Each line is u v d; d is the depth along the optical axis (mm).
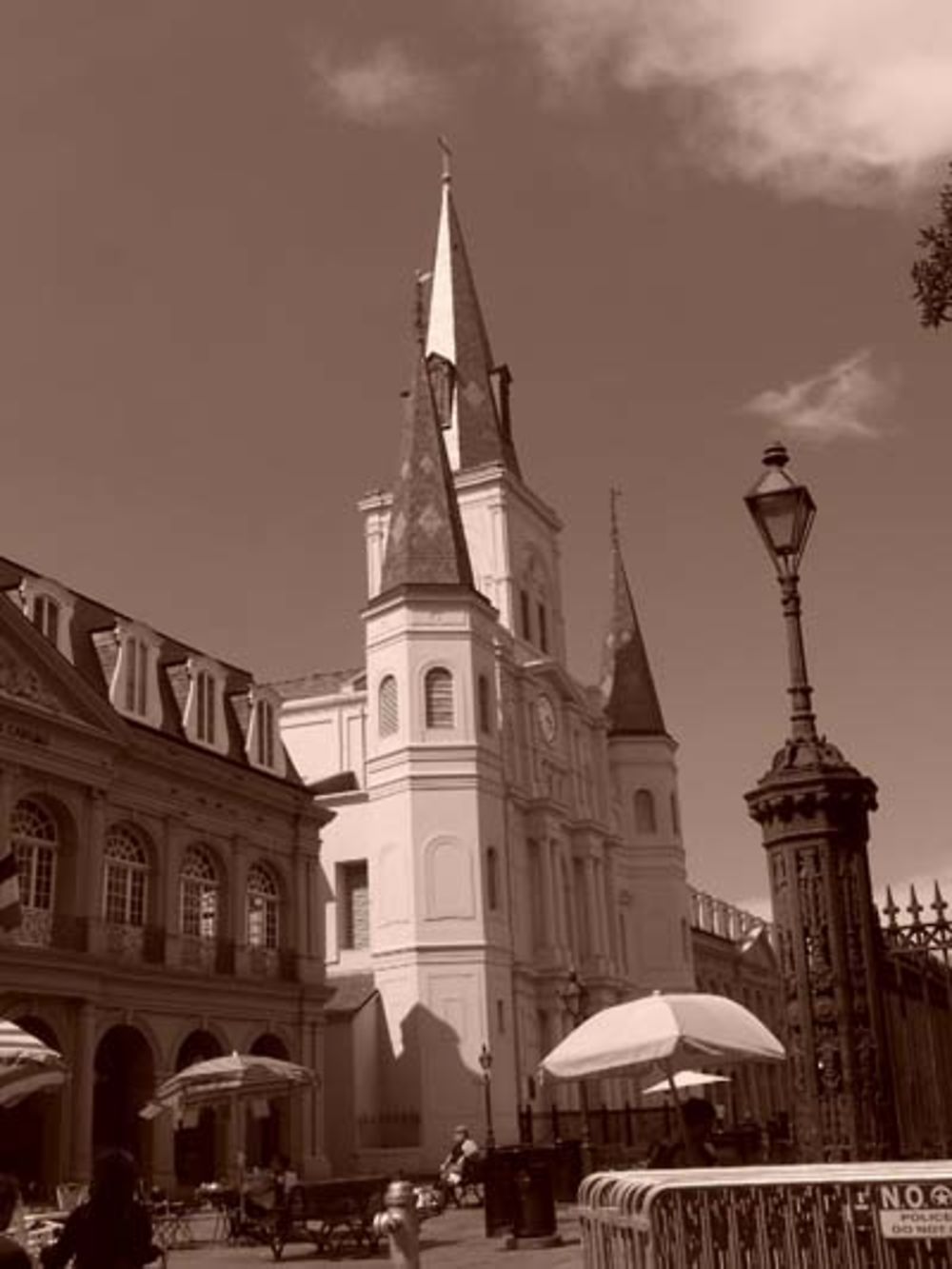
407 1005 44500
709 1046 10227
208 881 35906
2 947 27516
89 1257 8211
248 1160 35781
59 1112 28969
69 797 30438
